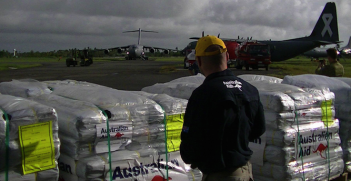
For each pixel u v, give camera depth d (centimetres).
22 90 343
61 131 250
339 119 376
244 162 195
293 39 3244
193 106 189
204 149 187
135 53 5188
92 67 3019
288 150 302
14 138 212
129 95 285
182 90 392
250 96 197
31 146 217
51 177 228
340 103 375
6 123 208
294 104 309
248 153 201
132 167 259
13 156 211
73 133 236
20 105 224
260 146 313
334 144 349
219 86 187
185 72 2186
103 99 270
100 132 241
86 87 327
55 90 335
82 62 3266
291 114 307
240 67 2566
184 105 300
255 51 2381
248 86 202
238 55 2505
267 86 350
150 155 271
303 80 397
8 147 208
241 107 191
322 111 337
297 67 2727
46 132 224
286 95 308
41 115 221
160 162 278
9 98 238
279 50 3031
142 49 5259
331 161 347
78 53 3306
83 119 234
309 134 322
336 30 3077
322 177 335
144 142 273
